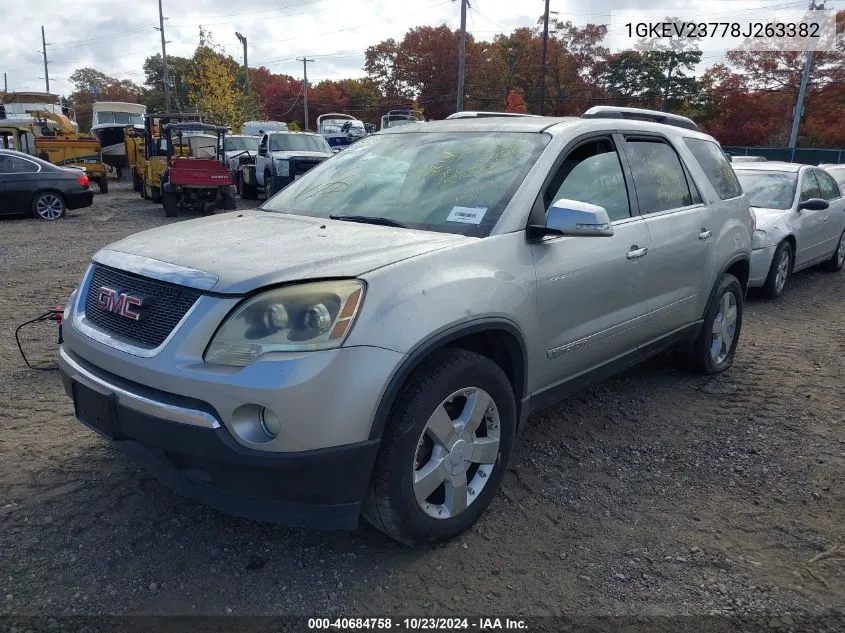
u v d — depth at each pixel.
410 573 2.92
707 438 4.31
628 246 3.95
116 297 2.88
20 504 3.31
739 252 5.21
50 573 2.83
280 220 3.59
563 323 3.55
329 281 2.64
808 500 3.58
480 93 68.19
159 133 19.91
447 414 2.96
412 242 3.07
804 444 4.24
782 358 5.94
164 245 3.10
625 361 4.22
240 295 2.57
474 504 3.17
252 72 91.00
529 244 3.34
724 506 3.51
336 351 2.54
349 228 3.34
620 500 3.54
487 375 3.07
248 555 3.00
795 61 47.09
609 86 58.31
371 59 82.94
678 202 4.62
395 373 2.66
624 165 4.18
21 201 15.42
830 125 46.47
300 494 2.59
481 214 3.35
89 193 16.34
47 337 6.02
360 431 2.60
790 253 8.55
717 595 2.82
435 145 3.99
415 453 2.82
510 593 2.81
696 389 5.14
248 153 22.64
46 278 8.61
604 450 4.11
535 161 3.56
